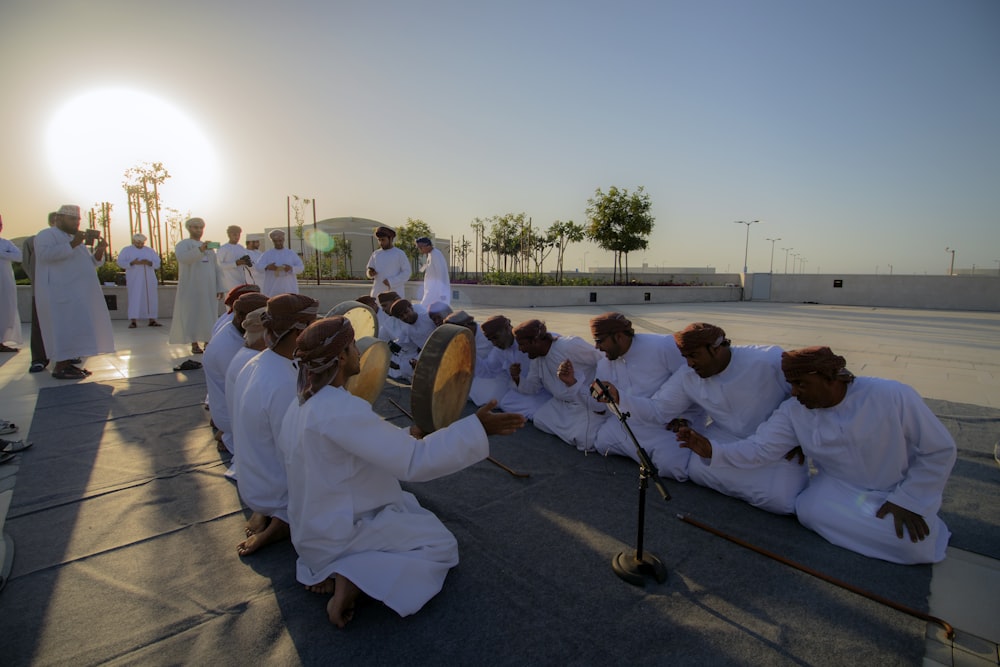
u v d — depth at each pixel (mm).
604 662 2072
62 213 6582
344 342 2139
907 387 2730
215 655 2115
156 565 2742
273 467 2805
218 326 5008
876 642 2172
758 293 24812
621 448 4027
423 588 2354
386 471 2215
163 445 4473
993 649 2121
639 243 24250
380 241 9156
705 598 2455
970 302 19641
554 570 2682
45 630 2260
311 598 2469
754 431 3432
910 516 2658
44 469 3961
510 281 25422
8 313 8844
